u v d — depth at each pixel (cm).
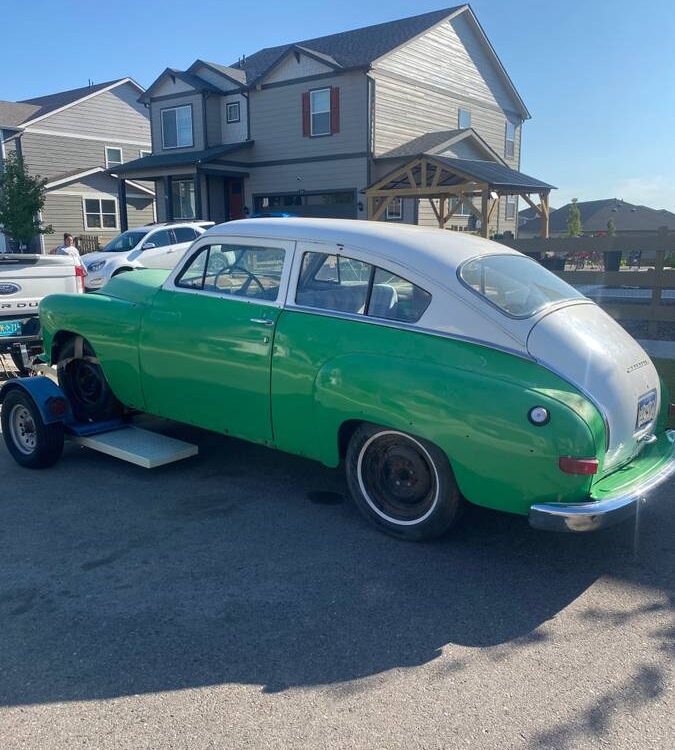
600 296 1315
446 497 411
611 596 376
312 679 308
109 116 3419
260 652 327
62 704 293
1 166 3075
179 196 2889
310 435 455
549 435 360
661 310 975
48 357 632
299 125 2447
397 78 2388
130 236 1859
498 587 385
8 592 383
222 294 508
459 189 1931
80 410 630
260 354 469
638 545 436
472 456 384
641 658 322
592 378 387
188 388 520
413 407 398
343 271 450
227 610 363
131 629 347
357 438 441
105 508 495
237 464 582
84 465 588
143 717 285
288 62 2430
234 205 2709
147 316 542
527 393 370
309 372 445
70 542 443
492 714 285
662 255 960
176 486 536
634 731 274
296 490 526
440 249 437
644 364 441
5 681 308
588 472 358
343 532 454
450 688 301
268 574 400
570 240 1020
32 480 554
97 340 579
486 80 2880
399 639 337
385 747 267
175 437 646
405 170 2020
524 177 2161
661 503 503
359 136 2311
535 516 367
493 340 396
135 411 635
